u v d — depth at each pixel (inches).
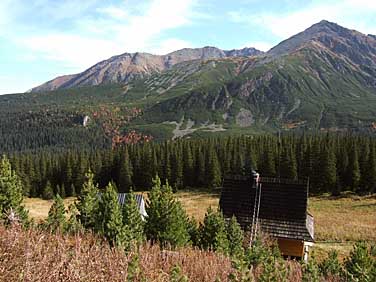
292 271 481.1
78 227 628.4
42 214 1971.0
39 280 225.6
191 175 3476.9
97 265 277.0
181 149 3592.5
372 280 562.9
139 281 274.1
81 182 3469.5
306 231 1121.4
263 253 538.6
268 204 1200.8
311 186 3085.6
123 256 317.7
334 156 2999.5
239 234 809.5
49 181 3469.5
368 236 1603.1
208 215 808.3
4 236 290.5
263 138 4072.3
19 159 3631.9
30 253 253.8
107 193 786.8
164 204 759.7
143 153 3646.7
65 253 290.8
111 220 644.1
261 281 355.6
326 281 504.7
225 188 1283.2
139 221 732.0
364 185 2967.5
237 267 343.3
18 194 842.2
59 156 3988.7
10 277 221.1
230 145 3816.4
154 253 385.7
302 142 3641.7
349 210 2409.0
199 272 358.9
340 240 1551.4
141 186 3590.1
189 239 797.2
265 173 3198.8
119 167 3656.5
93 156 3816.4
